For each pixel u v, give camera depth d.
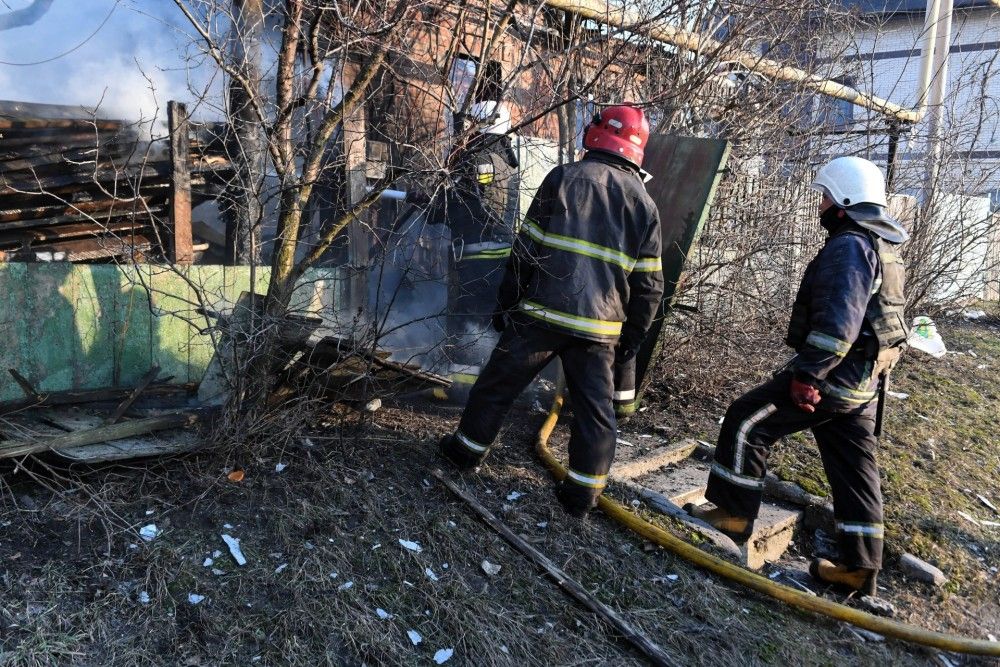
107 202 4.18
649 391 5.29
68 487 3.03
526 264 3.49
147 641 2.47
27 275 3.46
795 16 5.71
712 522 3.84
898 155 8.23
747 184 5.97
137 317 3.84
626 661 2.86
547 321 3.45
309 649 2.57
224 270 4.10
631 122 3.62
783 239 6.01
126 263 3.85
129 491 3.06
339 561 2.95
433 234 5.14
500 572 3.14
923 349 6.14
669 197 4.43
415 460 3.70
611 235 3.46
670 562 3.48
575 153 5.58
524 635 2.86
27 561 2.64
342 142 4.34
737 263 5.31
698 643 3.04
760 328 5.88
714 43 5.55
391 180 3.50
